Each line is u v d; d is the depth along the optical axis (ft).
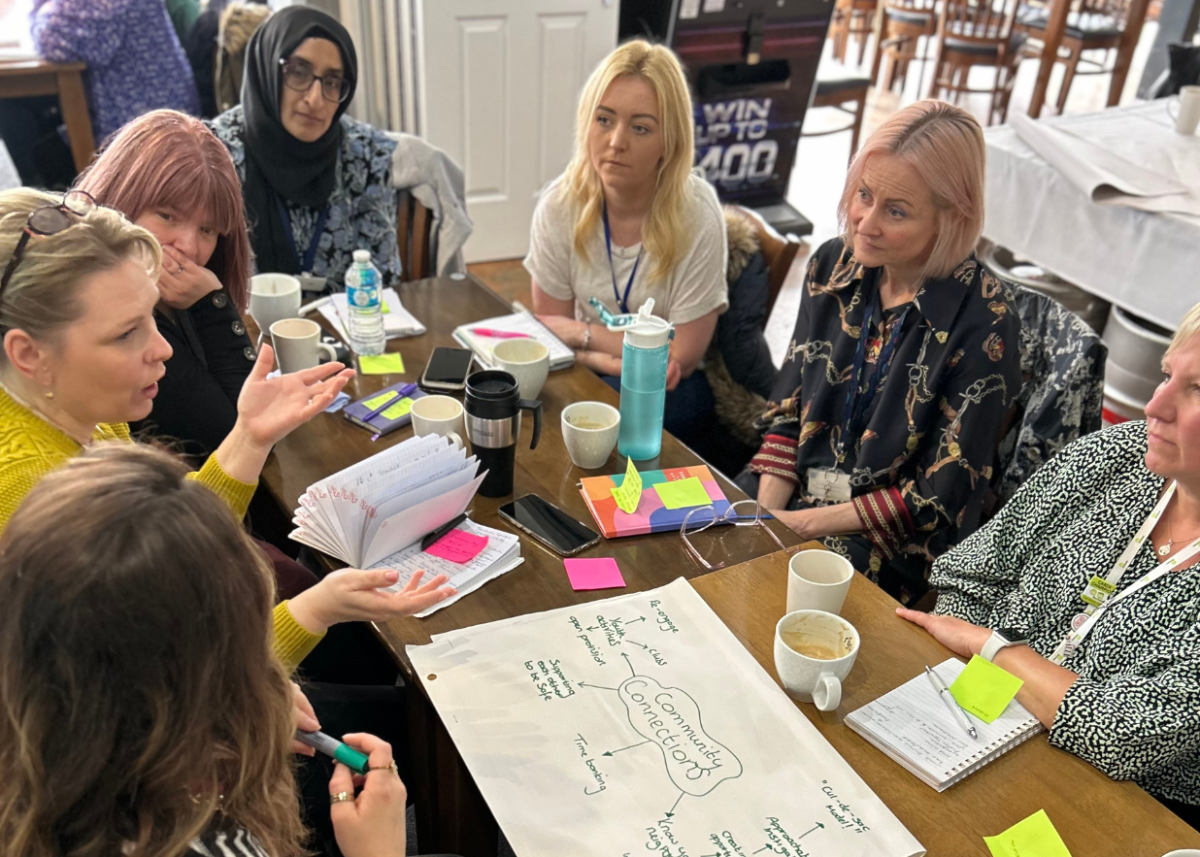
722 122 14.17
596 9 12.61
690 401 7.58
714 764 3.34
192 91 11.86
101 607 2.03
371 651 5.35
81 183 5.23
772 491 6.20
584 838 3.05
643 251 7.11
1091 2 19.43
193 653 2.14
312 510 4.21
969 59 17.51
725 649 3.86
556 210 7.26
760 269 7.55
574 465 5.08
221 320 5.44
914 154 5.08
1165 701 3.47
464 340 6.25
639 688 3.64
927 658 3.94
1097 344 5.37
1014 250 10.39
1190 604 3.76
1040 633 4.39
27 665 2.05
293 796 2.77
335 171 7.64
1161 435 3.75
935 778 3.32
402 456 4.31
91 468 2.20
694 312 7.13
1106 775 3.46
